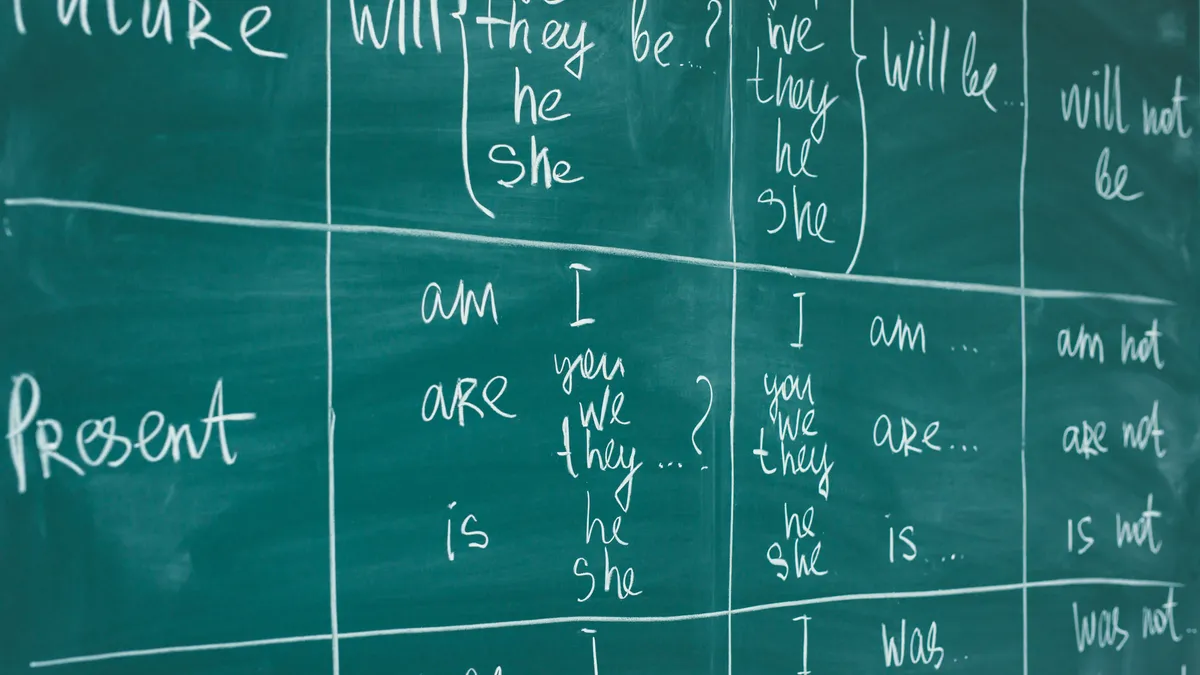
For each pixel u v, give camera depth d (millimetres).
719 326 1326
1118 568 1606
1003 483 1518
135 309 1053
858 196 1422
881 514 1430
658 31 1299
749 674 1338
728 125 1336
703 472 1314
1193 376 1659
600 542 1257
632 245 1277
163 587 1059
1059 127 1577
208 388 1080
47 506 1017
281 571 1107
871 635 1420
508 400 1214
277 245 1109
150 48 1060
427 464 1175
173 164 1067
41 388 1016
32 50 1016
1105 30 1615
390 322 1160
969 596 1491
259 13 1104
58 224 1023
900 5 1459
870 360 1426
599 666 1254
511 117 1219
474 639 1193
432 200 1179
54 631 1016
